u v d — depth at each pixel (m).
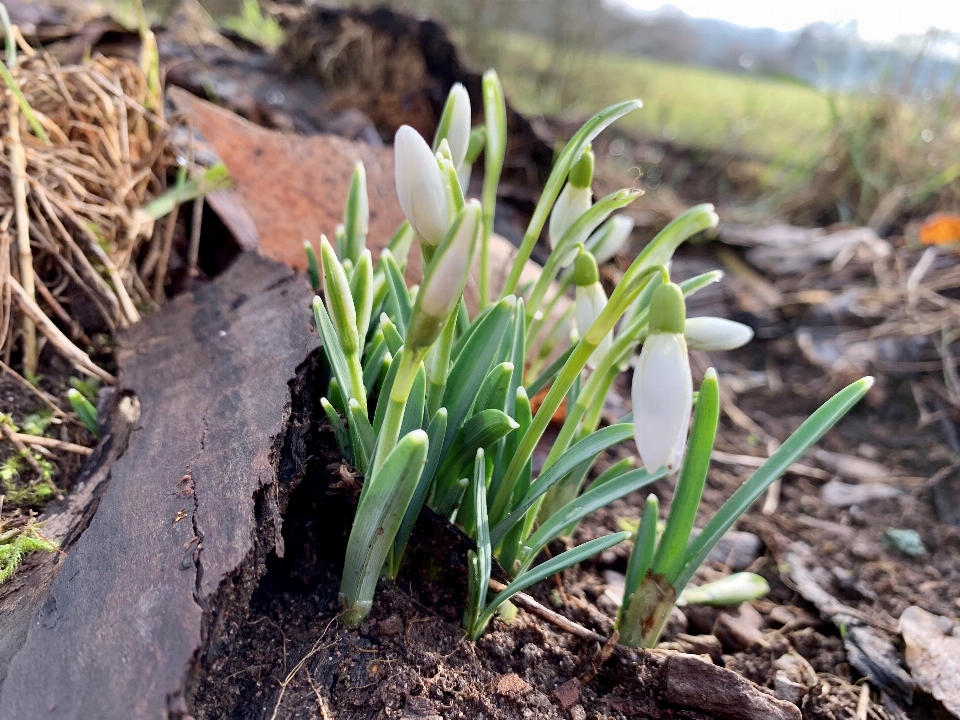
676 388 0.11
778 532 0.23
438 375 0.13
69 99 0.23
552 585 0.18
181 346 0.18
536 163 0.40
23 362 0.20
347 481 0.14
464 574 0.15
